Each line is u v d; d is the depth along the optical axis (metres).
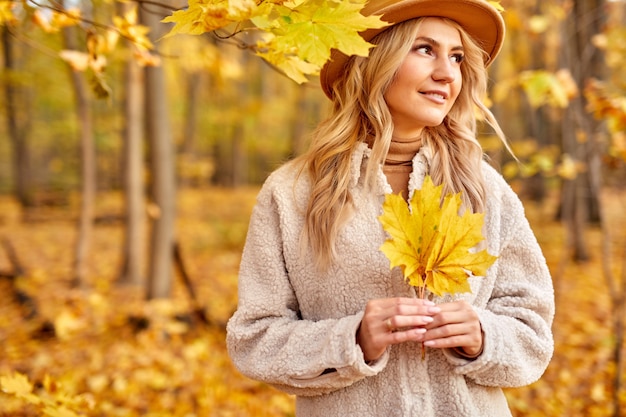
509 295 1.35
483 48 1.45
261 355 1.30
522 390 3.58
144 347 4.41
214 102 14.20
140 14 3.98
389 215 1.11
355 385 1.30
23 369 4.00
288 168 1.42
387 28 1.31
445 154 1.36
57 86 9.84
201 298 6.00
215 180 21.16
